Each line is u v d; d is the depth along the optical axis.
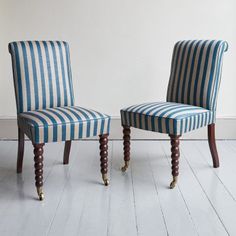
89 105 3.38
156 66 3.30
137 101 3.36
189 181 2.48
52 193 2.31
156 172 2.65
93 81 3.34
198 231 1.88
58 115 2.27
